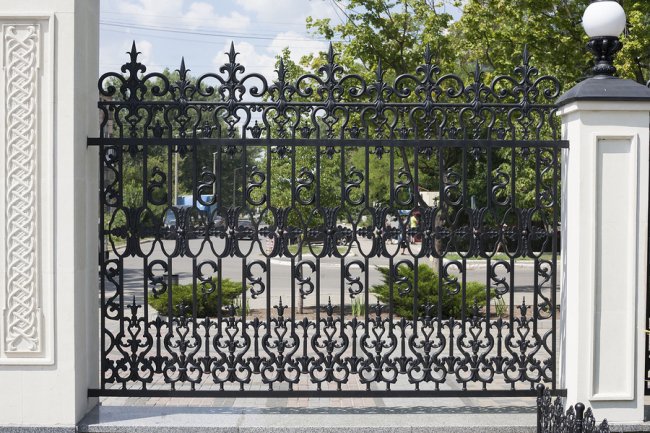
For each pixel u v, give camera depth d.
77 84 4.88
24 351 4.85
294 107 5.16
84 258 5.07
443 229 5.23
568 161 5.10
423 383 6.52
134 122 5.16
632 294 4.90
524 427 4.87
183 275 18.78
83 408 5.06
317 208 5.18
